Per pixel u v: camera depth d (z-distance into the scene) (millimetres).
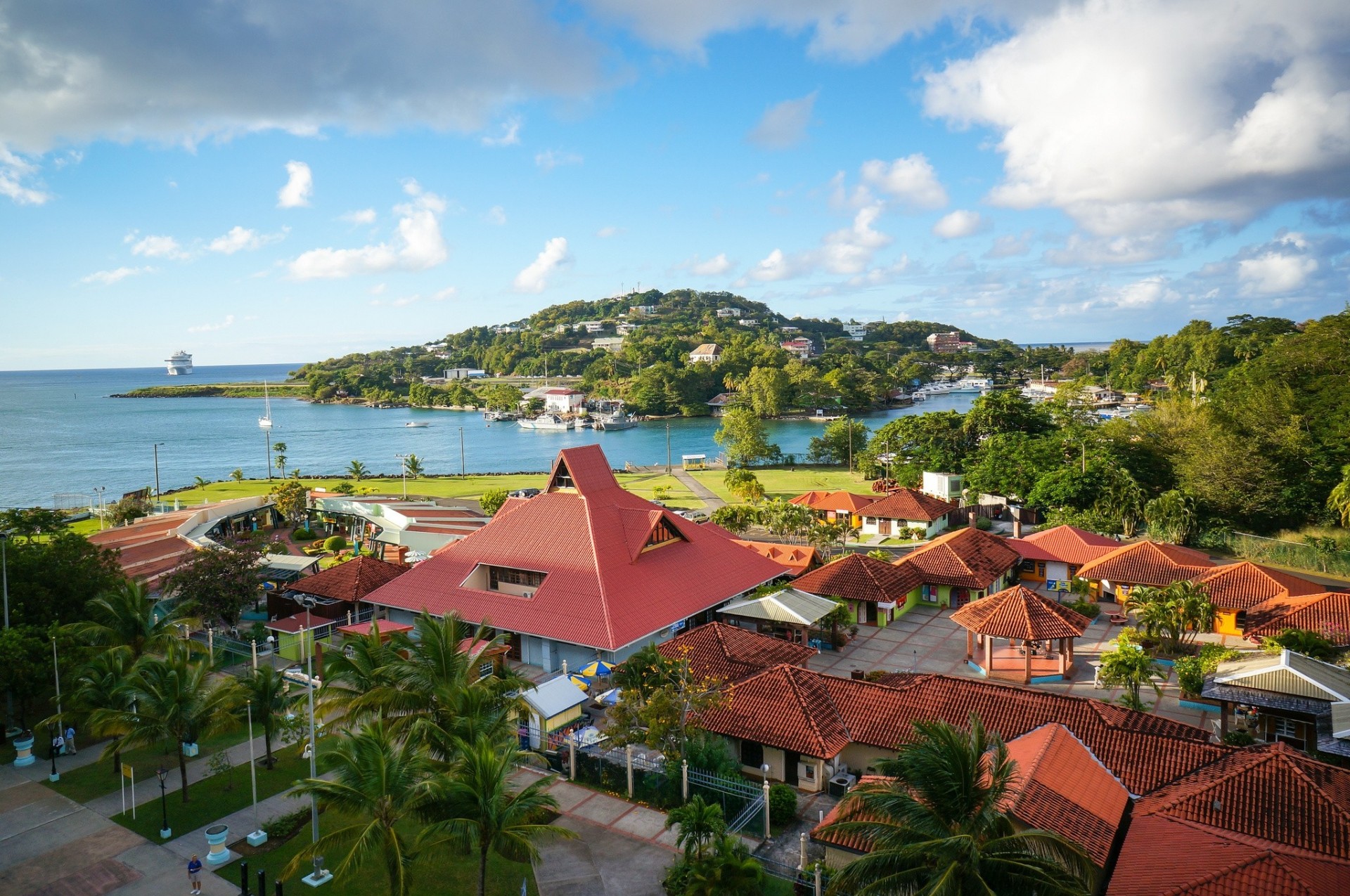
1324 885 26969
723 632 56781
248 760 48688
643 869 36406
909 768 25781
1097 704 43375
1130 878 29016
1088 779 35500
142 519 109000
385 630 64000
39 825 41062
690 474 194250
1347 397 109312
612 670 56000
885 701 45844
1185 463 114812
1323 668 48469
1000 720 42781
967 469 144500
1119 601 79312
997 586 84562
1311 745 46688
